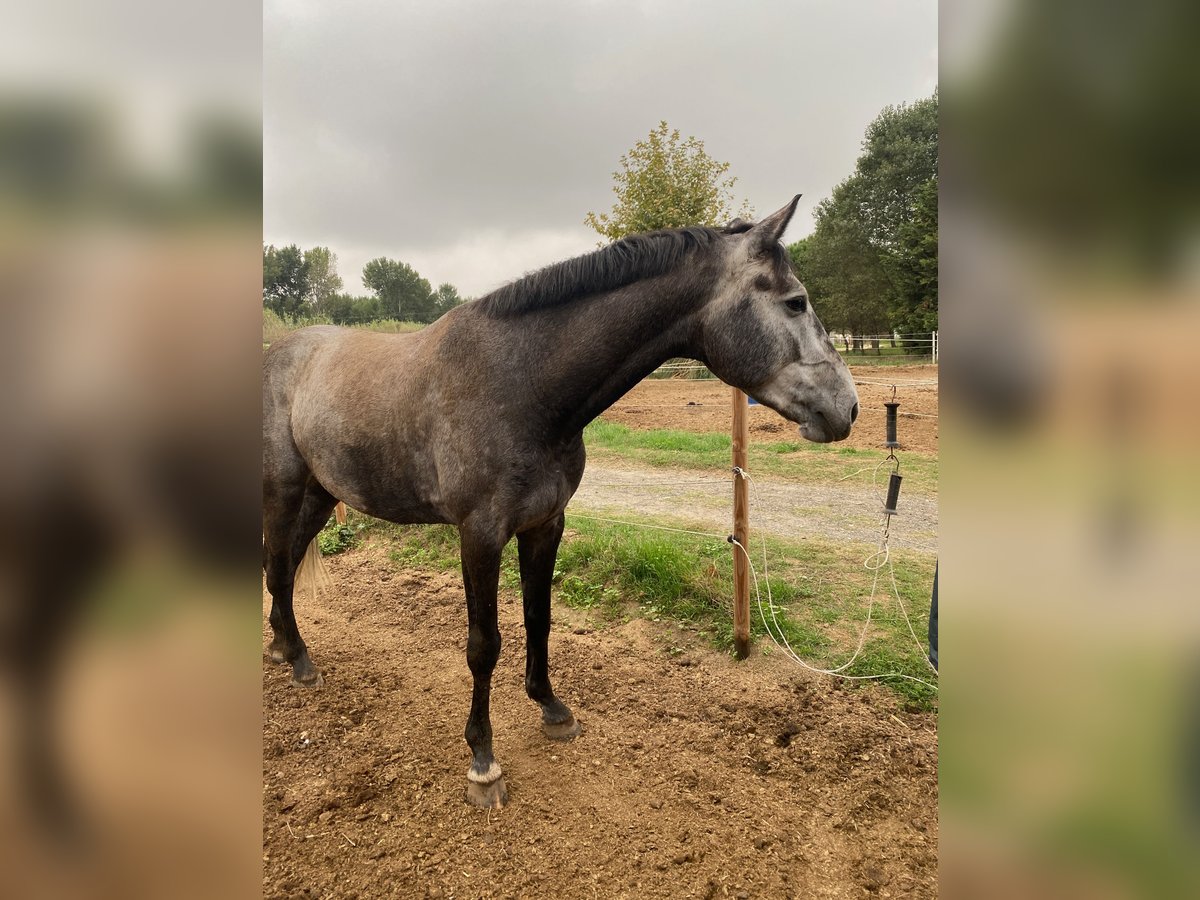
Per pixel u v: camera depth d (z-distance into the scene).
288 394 3.05
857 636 3.46
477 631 2.34
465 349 2.35
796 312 2.17
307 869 2.06
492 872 2.06
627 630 3.67
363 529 5.61
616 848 2.14
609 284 2.28
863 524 5.39
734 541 3.21
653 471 7.62
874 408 11.26
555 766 2.56
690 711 2.88
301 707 2.98
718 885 2.00
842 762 2.53
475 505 2.31
